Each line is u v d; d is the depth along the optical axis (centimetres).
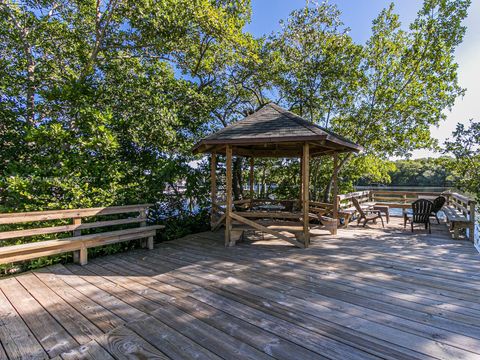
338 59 856
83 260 408
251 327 221
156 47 745
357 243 530
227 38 715
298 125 509
